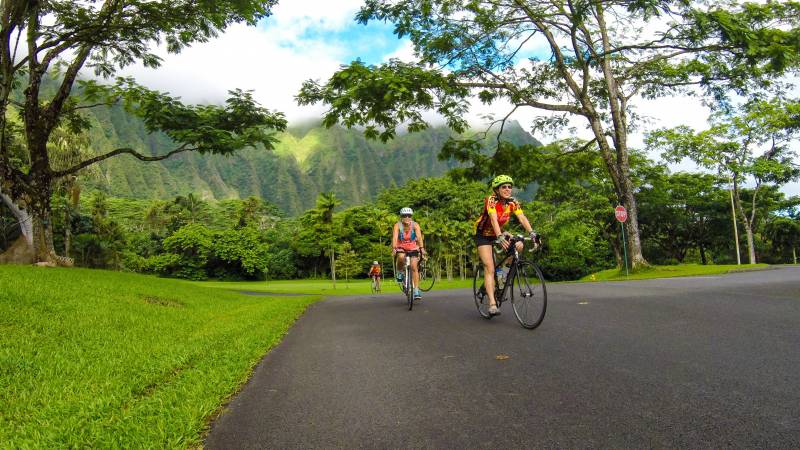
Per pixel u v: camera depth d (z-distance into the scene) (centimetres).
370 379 401
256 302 1391
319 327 744
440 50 1694
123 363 486
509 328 584
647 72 2139
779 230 6191
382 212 8781
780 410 269
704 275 1686
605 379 349
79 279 1083
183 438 282
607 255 5828
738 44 1600
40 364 475
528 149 2064
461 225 7594
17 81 1593
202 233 9875
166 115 1509
